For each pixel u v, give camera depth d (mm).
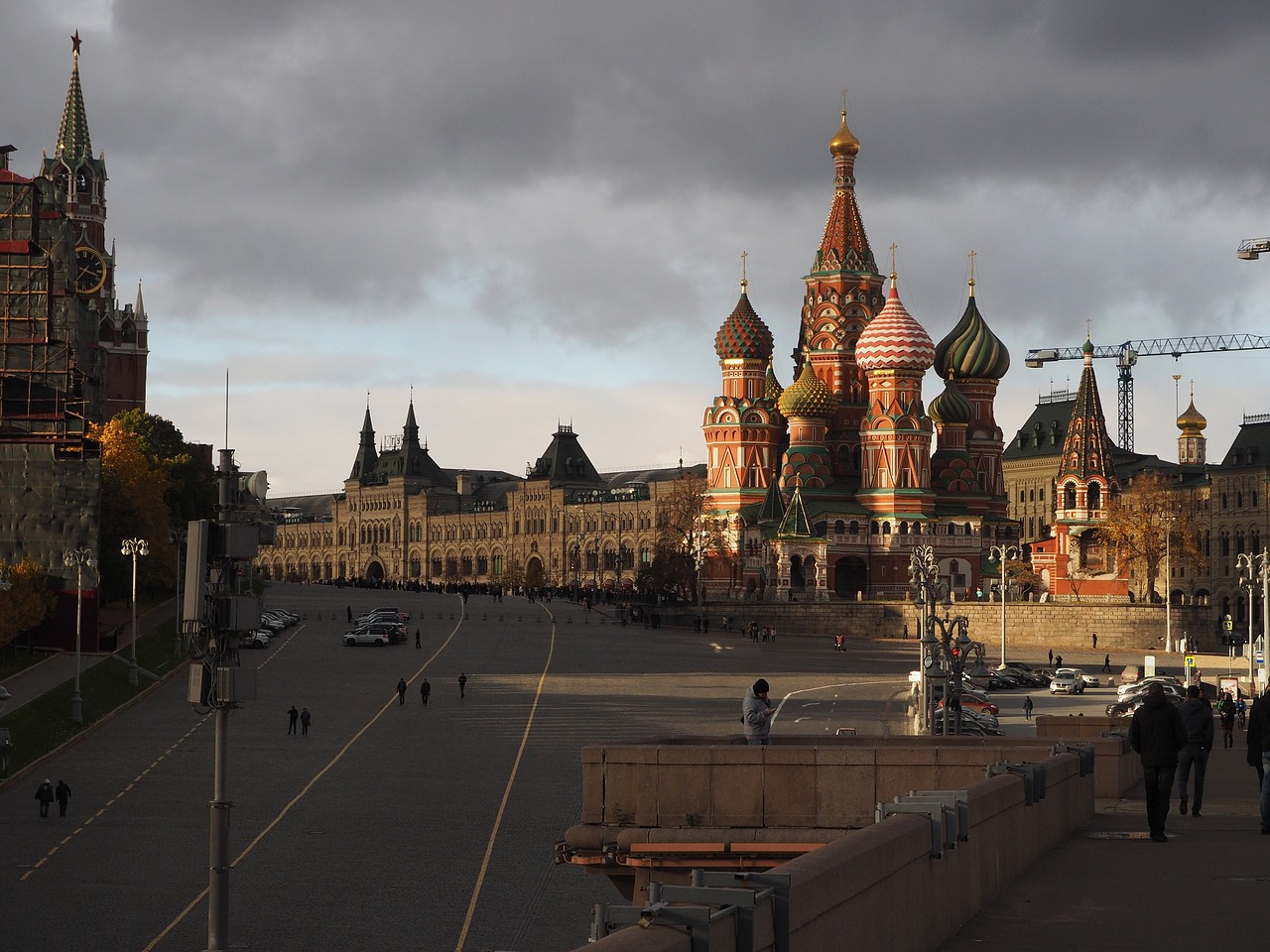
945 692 91750
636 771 37844
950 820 24250
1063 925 24594
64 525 147125
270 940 63156
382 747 113000
